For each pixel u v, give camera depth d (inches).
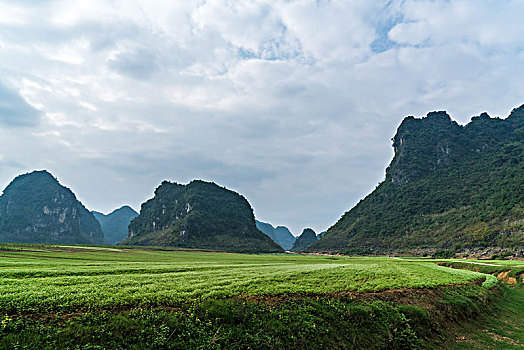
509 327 893.8
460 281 1290.6
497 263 2682.1
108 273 1061.8
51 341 423.2
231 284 818.8
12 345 397.4
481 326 880.3
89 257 2268.7
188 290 716.0
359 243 6993.1
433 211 6742.1
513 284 1902.1
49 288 645.3
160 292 666.8
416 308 786.8
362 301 767.1
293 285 847.7
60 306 524.7
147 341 466.6
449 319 848.3
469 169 7628.0
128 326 488.7
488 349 689.6
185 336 501.7
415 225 6555.1
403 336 663.8
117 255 2800.2
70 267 1204.5
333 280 999.0
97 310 527.2
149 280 838.5
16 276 878.4
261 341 529.7
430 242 5388.8
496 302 1224.8
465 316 911.0
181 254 4018.2
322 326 613.3
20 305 508.4
